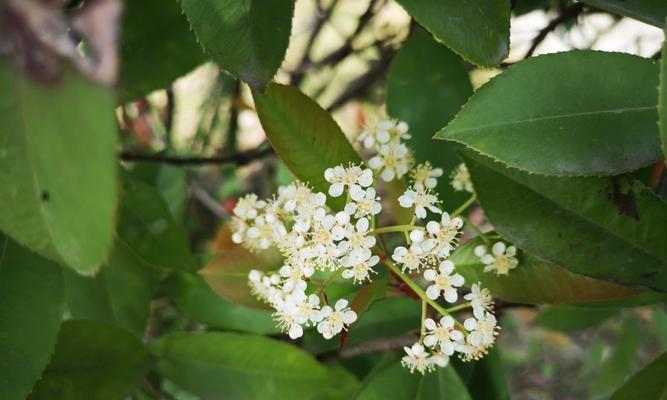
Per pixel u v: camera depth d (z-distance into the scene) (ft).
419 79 0.90
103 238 0.46
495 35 0.68
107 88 0.41
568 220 0.74
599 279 0.74
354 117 1.36
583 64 0.68
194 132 1.54
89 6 0.40
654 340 1.68
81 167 0.45
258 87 0.68
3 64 0.44
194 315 0.97
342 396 0.90
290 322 0.75
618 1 0.75
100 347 0.85
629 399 0.73
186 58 0.83
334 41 1.51
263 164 1.57
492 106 0.68
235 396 0.88
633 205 0.73
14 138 0.47
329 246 0.72
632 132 0.68
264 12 0.68
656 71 0.68
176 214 1.17
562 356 2.10
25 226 0.50
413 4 0.68
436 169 0.82
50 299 0.74
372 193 0.72
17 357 0.72
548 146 0.67
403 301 0.91
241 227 0.82
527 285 0.78
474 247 0.79
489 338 0.73
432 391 0.81
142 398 0.92
